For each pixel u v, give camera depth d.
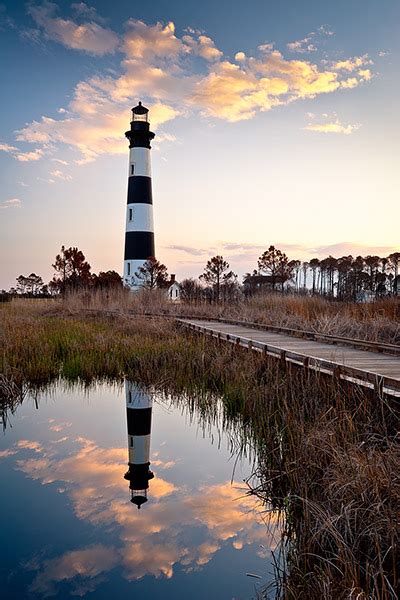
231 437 8.11
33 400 11.09
